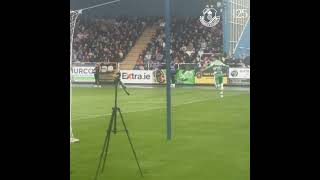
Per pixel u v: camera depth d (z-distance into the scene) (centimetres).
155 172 1049
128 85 3428
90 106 2242
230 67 3138
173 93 2859
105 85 3347
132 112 2031
